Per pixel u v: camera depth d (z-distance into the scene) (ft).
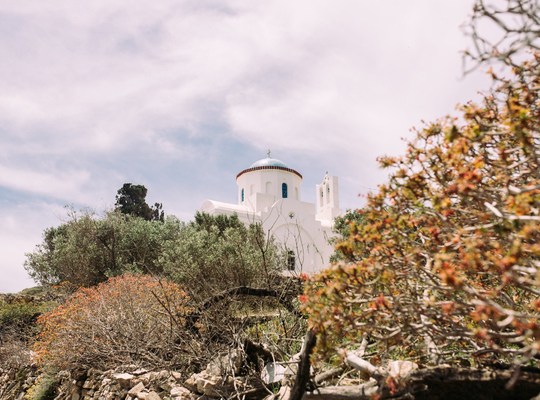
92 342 30.22
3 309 65.16
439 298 13.47
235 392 19.39
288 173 130.82
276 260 47.24
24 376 43.93
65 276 79.77
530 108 11.16
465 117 11.03
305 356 13.79
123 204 138.10
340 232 57.67
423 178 11.51
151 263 76.64
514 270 9.48
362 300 11.20
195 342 25.16
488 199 10.39
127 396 24.72
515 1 9.07
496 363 11.83
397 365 12.84
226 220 82.33
